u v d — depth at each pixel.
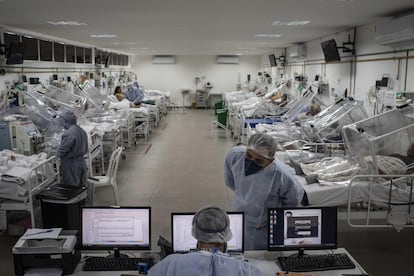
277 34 7.89
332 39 7.20
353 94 6.90
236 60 16.86
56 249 2.18
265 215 2.75
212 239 1.66
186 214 2.26
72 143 4.51
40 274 2.18
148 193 5.50
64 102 6.71
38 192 3.88
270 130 6.30
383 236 4.19
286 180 2.68
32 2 4.23
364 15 5.29
